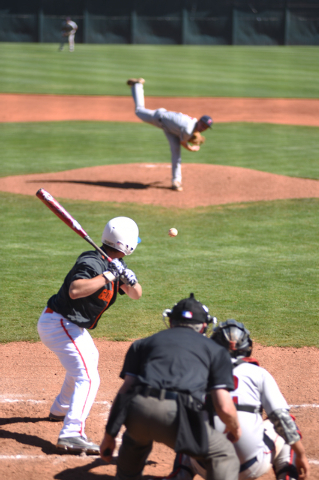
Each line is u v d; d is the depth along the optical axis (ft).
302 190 149.38
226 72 435.94
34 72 415.85
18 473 41.70
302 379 58.08
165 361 34.50
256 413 37.11
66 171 170.19
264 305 79.25
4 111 292.61
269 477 41.98
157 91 345.51
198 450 33.06
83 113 293.23
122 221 45.85
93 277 43.57
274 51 599.16
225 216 127.95
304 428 48.29
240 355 38.93
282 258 100.83
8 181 158.40
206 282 88.38
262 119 279.28
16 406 52.85
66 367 46.03
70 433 44.60
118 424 33.73
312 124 268.41
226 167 169.17
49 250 104.01
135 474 37.19
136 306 79.25
